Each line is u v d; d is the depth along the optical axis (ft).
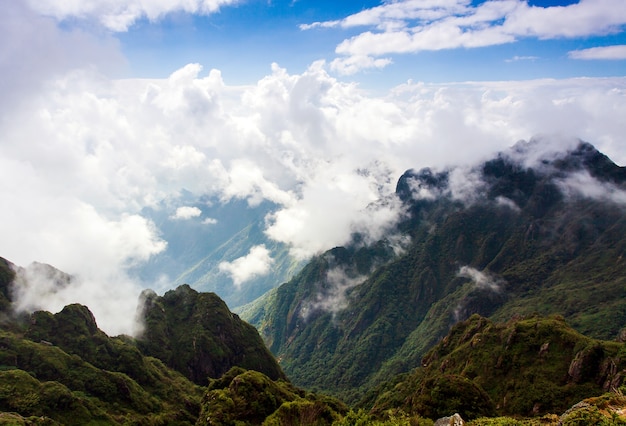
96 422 329.31
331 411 277.85
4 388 312.91
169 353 549.95
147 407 392.47
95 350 443.32
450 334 579.48
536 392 382.63
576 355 387.34
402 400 493.77
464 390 312.50
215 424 283.18
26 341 394.93
